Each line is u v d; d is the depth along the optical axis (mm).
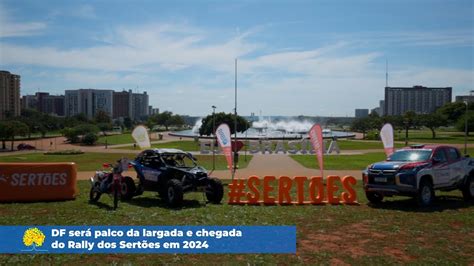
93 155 56188
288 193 16328
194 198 17734
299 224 12484
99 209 14844
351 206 15859
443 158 16875
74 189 17500
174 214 13820
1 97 150875
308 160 45844
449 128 198625
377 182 15898
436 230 11797
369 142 90375
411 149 17375
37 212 14266
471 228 12031
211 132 102125
